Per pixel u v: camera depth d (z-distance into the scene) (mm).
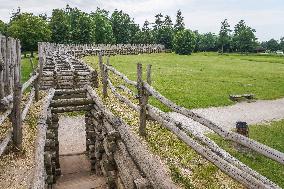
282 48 153000
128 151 7410
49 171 8398
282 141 11141
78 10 78875
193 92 19938
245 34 100562
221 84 23891
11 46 9844
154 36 99375
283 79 27938
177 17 109438
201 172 6582
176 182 6109
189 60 50781
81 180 10719
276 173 8156
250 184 4617
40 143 8016
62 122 15328
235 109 16391
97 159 10625
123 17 98125
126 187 7047
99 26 82812
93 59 40719
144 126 8367
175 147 7758
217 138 10633
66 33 68500
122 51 59969
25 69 29344
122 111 10562
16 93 7676
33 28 54719
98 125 10250
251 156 9023
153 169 6176
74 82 16703
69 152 12570
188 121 13055
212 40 113438
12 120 7738
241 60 54750
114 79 19875
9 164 7152
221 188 6012
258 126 13133
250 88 22516
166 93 19125
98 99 11766
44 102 11430
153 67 35688
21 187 6207
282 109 16547
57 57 29625
